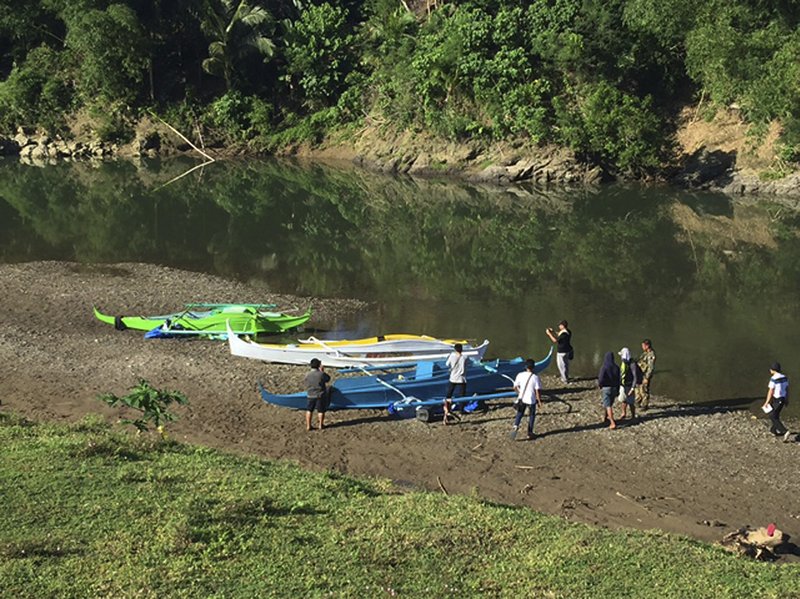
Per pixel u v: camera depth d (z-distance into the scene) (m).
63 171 66.69
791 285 34.66
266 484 15.28
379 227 47.38
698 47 55.81
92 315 29.88
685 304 32.22
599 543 13.72
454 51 62.78
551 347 27.36
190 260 39.50
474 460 18.75
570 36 59.25
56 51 77.88
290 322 28.80
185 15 75.94
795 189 53.81
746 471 18.33
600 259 39.38
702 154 58.12
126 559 11.73
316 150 73.12
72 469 14.79
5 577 11.06
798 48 52.47
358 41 74.06
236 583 11.40
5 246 41.53
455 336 28.62
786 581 12.84
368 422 20.73
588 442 19.66
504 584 11.98
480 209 52.06
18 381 23.12
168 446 17.34
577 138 58.91
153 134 74.38
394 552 12.69
